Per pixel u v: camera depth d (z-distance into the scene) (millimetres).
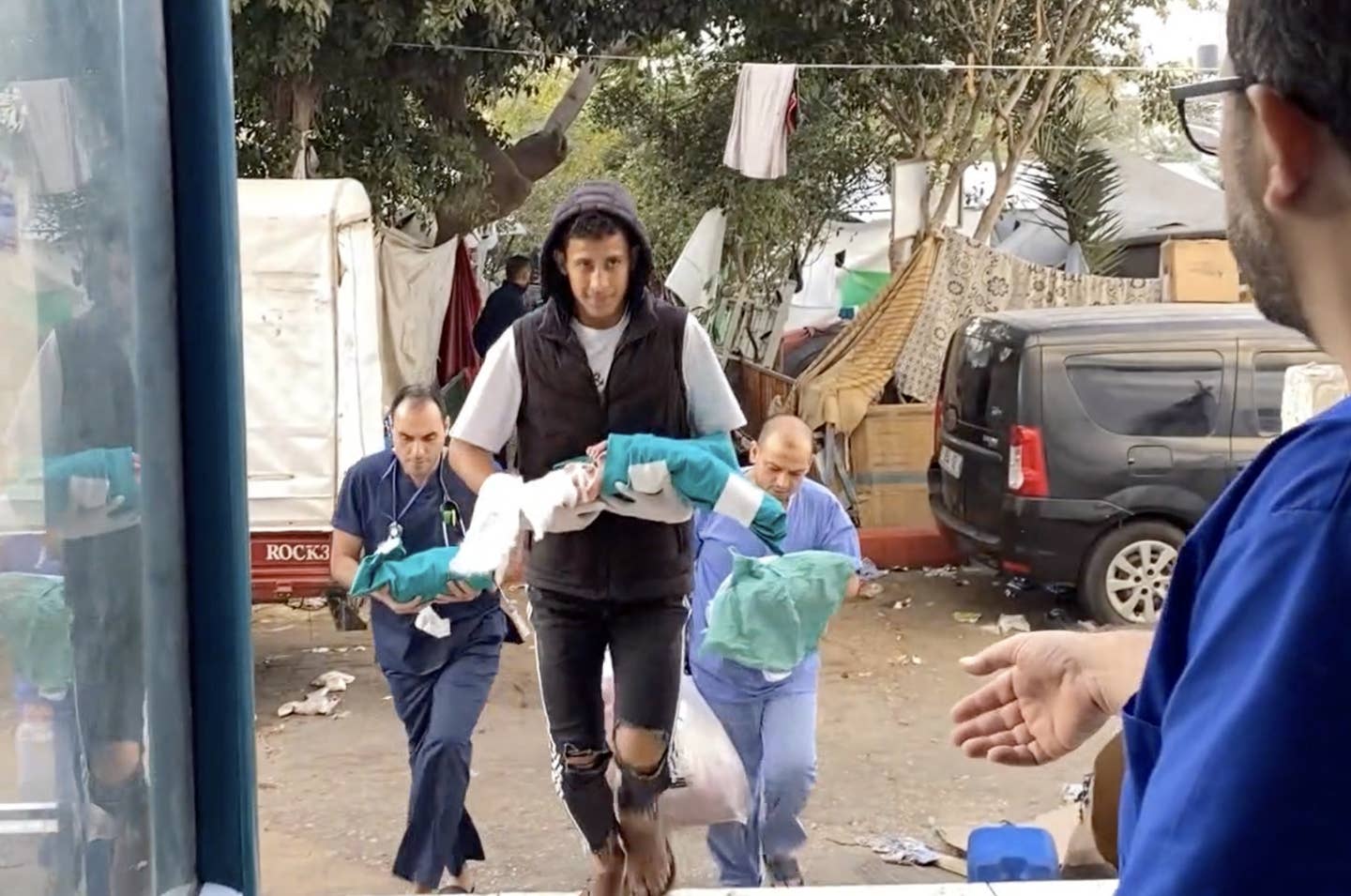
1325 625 767
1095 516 8047
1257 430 8062
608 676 3893
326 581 7570
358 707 7098
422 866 4355
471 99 11586
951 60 12039
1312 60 795
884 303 10891
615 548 3266
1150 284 10922
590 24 10750
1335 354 855
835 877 5180
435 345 11156
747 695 4254
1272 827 745
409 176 10664
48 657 1442
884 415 10188
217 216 1926
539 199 17297
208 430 1950
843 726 6840
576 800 3393
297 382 7488
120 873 1662
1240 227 901
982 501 8461
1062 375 8070
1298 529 810
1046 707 1518
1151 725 952
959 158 12383
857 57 11797
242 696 1982
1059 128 13133
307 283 7516
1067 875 3693
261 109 10141
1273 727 759
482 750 6496
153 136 1837
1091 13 12000
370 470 4562
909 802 5902
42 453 1432
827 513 4379
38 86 1438
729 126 12812
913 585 9477
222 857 1995
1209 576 878
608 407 3264
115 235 1680
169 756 1870
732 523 4301
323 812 5777
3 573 1320
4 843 1325
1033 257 14156
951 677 7582
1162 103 13047
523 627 4652
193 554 1965
